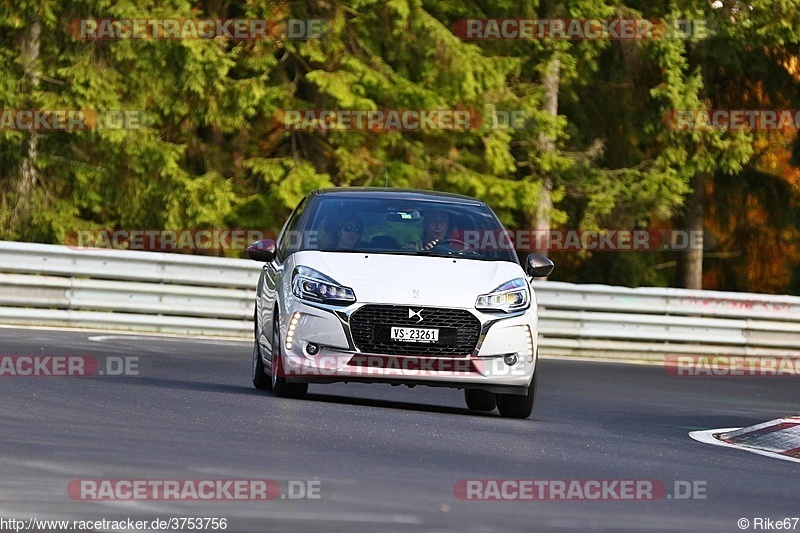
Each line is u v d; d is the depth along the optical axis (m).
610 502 23.75
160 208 86.56
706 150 100.81
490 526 20.58
